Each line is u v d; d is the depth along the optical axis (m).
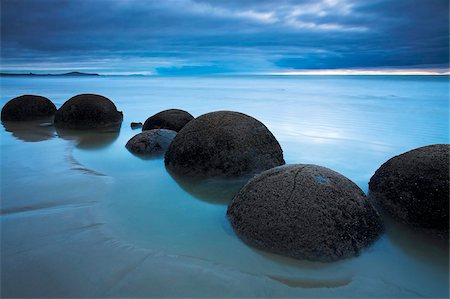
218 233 4.48
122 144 9.64
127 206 5.40
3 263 3.79
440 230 4.46
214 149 6.37
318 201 4.03
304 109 18.86
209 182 6.31
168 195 5.86
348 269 3.76
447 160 4.74
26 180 6.47
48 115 14.09
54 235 4.43
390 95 27.59
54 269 3.70
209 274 3.62
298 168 4.47
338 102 22.56
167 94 30.81
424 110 18.05
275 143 6.89
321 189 4.14
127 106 20.78
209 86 47.94
